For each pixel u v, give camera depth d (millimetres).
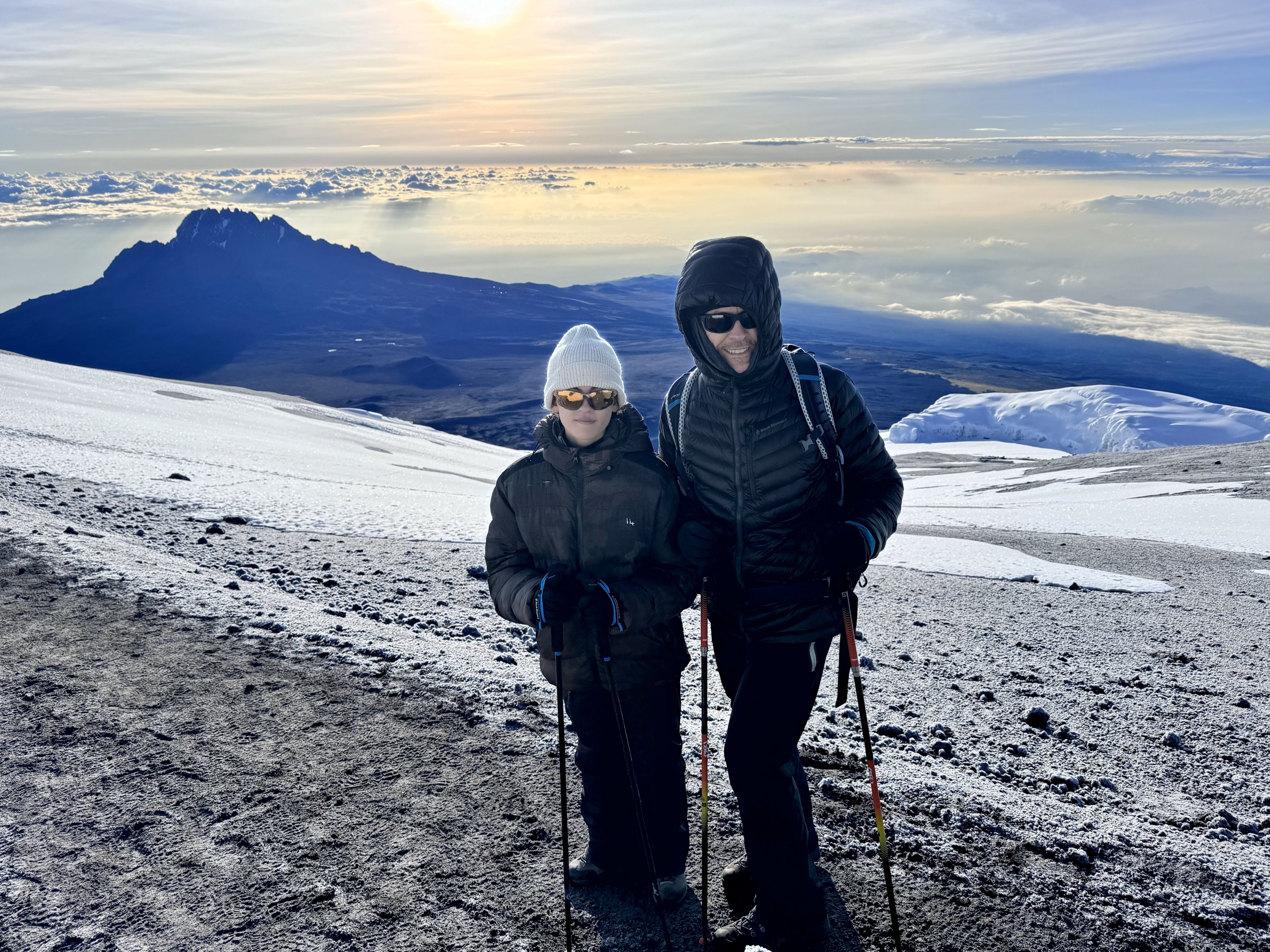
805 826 2725
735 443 2711
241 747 3816
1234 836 3703
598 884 2988
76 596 5758
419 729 4008
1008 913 2963
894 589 10508
